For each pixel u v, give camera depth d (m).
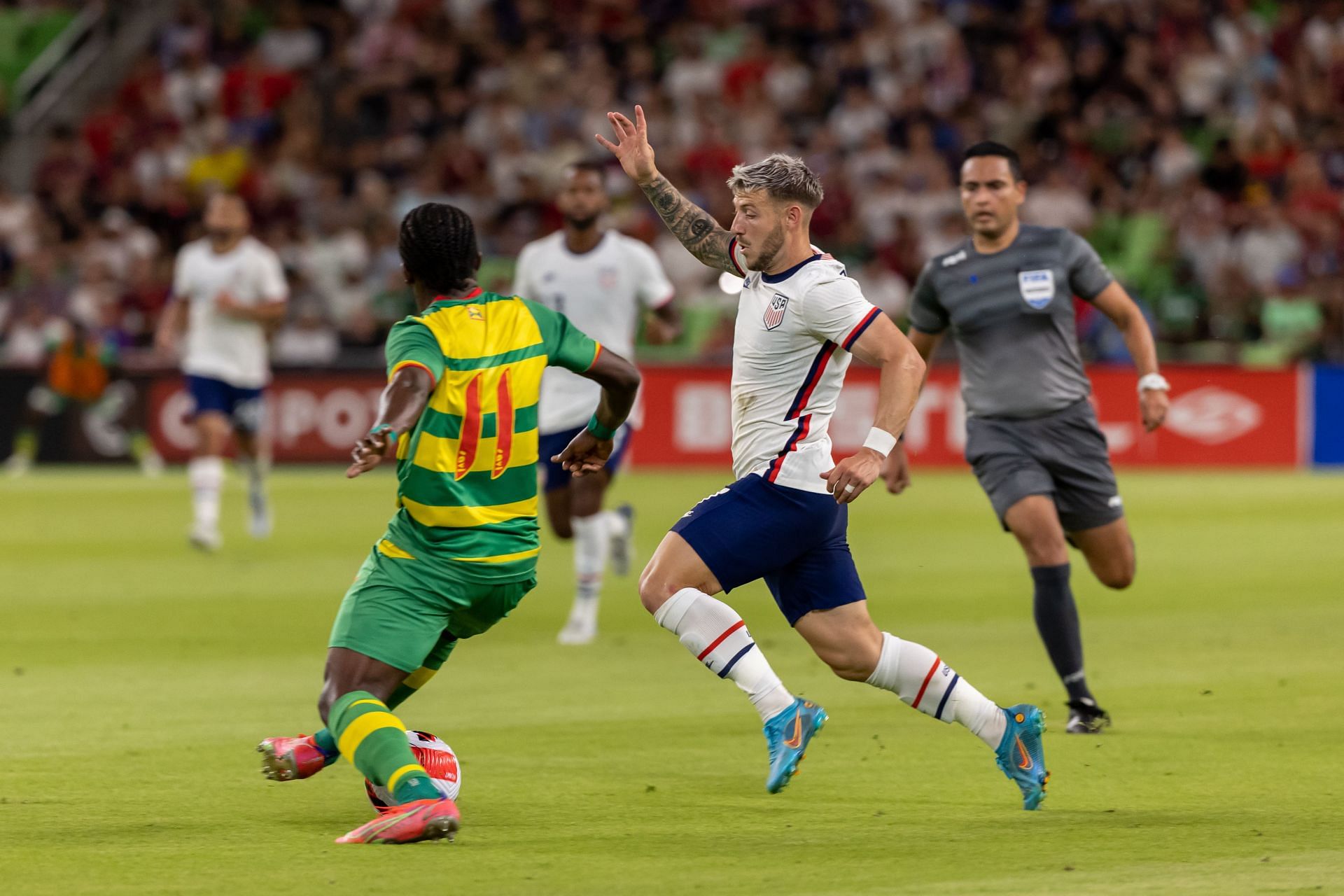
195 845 17.55
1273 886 15.73
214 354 48.12
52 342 72.69
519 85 92.94
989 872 16.38
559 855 17.11
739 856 17.08
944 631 34.78
